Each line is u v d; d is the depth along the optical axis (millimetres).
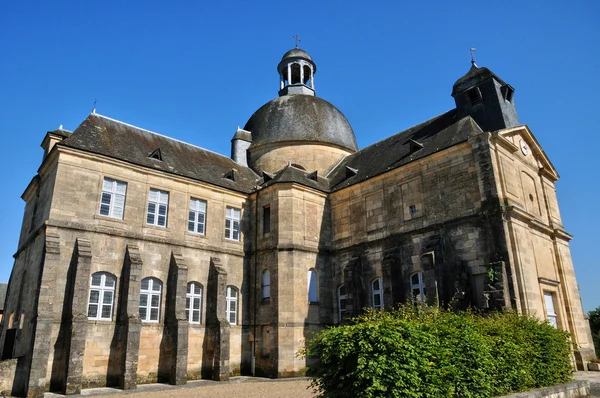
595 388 17078
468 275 21422
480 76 27109
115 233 23656
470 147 23156
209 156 32969
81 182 23250
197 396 18031
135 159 25781
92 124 26312
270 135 36188
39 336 19297
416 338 10188
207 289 26594
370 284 26375
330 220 30078
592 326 43594
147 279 24422
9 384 19516
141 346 23031
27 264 24375
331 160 35719
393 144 30984
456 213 22906
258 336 26844
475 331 12445
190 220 27359
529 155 26672
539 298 21844
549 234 25797
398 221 25719
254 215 29828
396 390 9344
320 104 38094
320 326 27000
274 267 27156
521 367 13641
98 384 21281
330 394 10109
